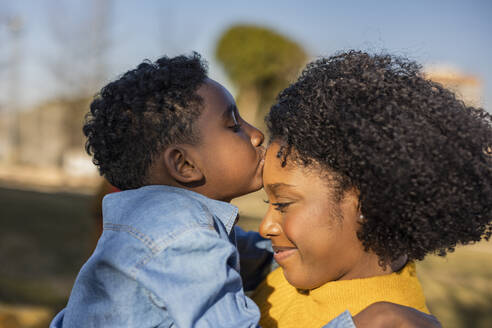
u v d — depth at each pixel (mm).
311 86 1131
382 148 968
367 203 1015
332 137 1035
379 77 1043
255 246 1581
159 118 1357
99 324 1192
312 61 1253
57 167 20078
